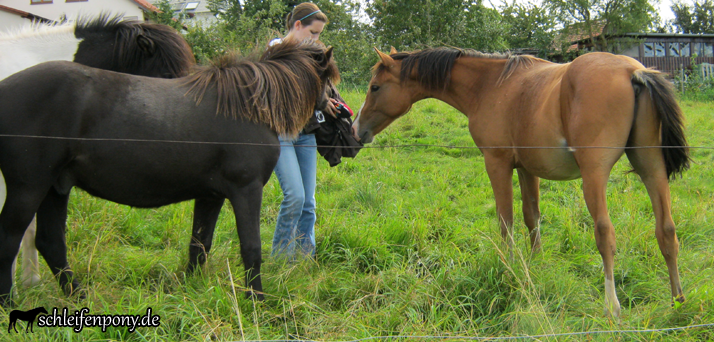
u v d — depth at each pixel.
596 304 2.51
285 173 3.02
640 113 2.33
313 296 2.58
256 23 14.93
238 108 2.40
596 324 2.28
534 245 3.16
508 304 2.49
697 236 3.57
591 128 2.33
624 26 24.95
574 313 2.46
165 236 3.53
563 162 2.68
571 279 2.68
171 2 29.02
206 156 2.35
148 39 2.92
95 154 2.19
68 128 2.14
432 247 3.39
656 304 2.47
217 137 2.37
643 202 4.39
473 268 2.72
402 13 19.03
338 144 3.24
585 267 3.08
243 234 2.44
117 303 2.35
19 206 2.14
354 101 9.02
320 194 4.69
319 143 3.24
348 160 6.05
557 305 2.42
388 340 2.08
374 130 3.74
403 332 2.16
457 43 18.48
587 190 2.38
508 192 3.07
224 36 12.26
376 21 20.28
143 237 3.55
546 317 2.15
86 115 2.17
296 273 2.80
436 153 6.59
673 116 2.26
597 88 2.32
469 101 3.31
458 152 6.64
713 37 24.66
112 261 2.90
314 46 2.81
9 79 2.16
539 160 2.78
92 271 2.76
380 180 5.26
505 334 2.26
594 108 2.31
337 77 2.85
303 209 3.23
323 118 3.14
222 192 2.46
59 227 2.50
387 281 2.72
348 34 17.00
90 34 2.99
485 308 2.49
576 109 2.39
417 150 6.71
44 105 2.11
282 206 3.11
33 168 2.11
